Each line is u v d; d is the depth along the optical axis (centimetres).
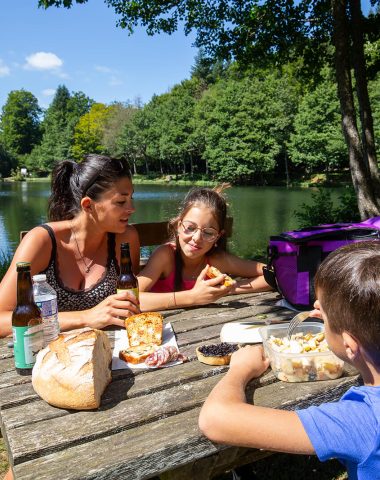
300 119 3731
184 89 6269
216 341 174
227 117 4141
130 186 209
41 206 2170
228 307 217
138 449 108
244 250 912
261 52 991
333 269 103
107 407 125
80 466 103
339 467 228
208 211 218
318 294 109
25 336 146
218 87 4909
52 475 100
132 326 169
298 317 158
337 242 211
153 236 326
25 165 7331
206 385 138
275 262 218
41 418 121
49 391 126
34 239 200
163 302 210
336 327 103
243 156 3981
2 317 180
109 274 219
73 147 7044
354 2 752
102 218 206
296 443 99
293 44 976
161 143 5066
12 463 107
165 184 4475
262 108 4053
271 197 2495
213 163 4219
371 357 99
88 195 204
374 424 96
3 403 129
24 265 146
